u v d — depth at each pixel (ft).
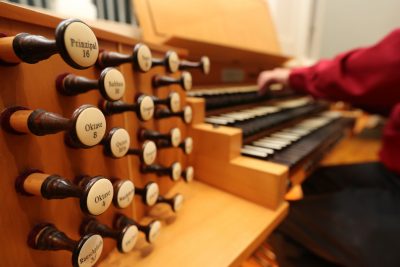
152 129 1.34
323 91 2.47
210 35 2.77
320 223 2.06
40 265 0.81
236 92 2.47
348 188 2.67
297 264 2.09
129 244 1.00
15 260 0.74
